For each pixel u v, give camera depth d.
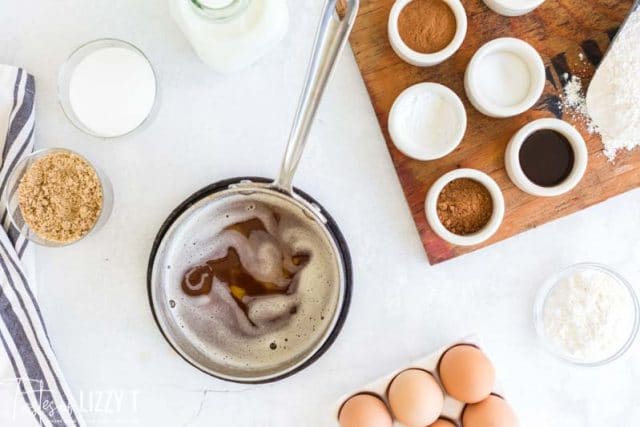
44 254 0.77
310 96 0.65
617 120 0.73
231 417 0.78
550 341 0.76
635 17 0.71
